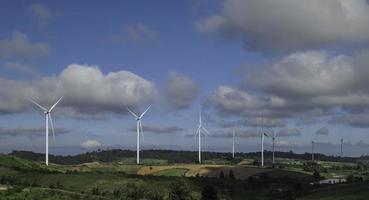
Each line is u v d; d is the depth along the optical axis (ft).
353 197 620.08
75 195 617.21
